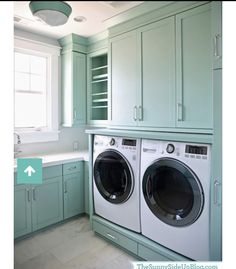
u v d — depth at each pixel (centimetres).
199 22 155
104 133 200
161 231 160
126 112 210
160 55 179
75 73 262
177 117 171
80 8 142
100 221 206
